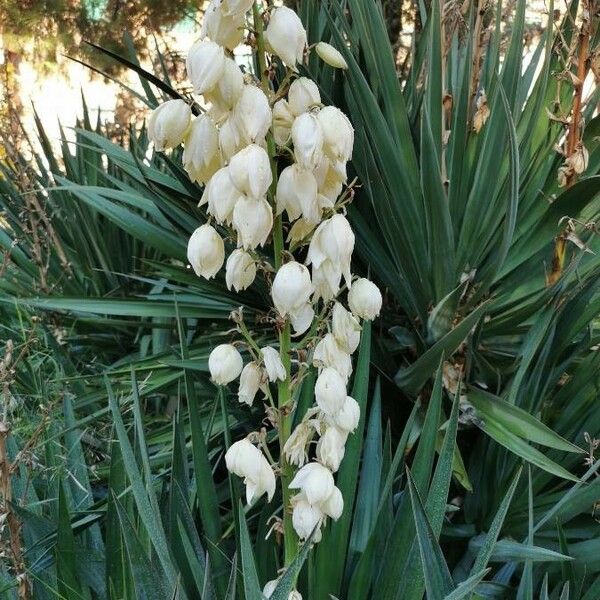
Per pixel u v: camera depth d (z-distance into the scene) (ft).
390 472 3.13
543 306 4.10
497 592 3.39
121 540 3.05
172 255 4.97
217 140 2.15
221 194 2.12
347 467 3.15
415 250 3.89
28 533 3.55
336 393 2.31
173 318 5.14
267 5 2.24
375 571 3.23
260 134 2.06
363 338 3.29
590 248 4.33
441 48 4.03
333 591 3.11
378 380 3.66
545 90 4.29
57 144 10.07
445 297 3.68
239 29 2.11
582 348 4.11
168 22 11.81
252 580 2.34
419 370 3.72
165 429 4.52
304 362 2.44
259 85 2.20
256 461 2.36
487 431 3.63
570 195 3.75
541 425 3.55
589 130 4.29
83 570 3.26
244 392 2.44
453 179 4.17
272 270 2.35
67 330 6.01
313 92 2.19
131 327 5.95
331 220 2.21
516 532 3.76
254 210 2.10
